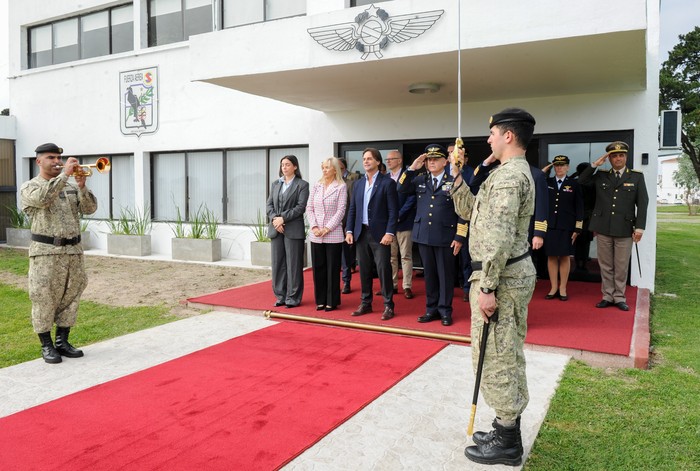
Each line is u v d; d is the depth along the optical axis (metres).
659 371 4.20
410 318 5.59
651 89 7.03
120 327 5.64
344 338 5.07
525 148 2.86
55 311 4.57
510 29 5.13
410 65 5.96
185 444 3.02
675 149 7.09
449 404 3.58
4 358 4.66
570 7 4.89
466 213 3.16
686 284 7.94
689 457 2.88
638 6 4.69
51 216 4.46
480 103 7.91
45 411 3.48
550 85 6.82
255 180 10.21
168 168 11.18
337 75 6.50
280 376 4.10
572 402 3.59
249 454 2.90
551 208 6.21
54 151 4.47
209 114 10.35
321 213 5.86
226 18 10.08
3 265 9.81
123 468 2.76
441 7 5.45
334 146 9.11
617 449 2.97
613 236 5.84
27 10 12.59
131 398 3.69
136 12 10.98
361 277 5.79
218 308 6.36
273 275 6.24
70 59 12.31
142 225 10.98
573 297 6.49
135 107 11.19
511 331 2.75
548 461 2.86
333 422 3.29
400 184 5.66
